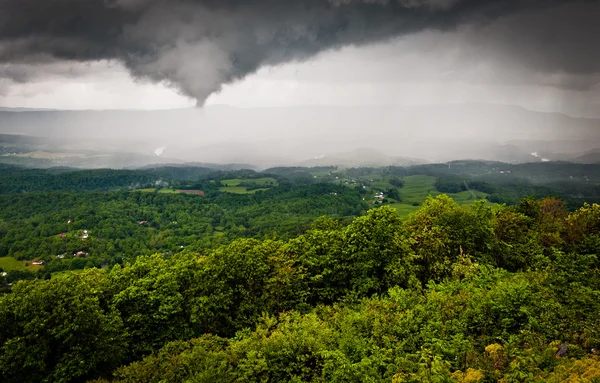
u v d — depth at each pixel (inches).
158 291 1416.1
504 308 928.9
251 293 1505.9
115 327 1247.5
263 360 917.2
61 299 1200.8
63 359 1138.0
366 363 826.2
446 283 1273.4
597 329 834.8
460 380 716.7
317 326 1060.5
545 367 751.1
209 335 1214.3
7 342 1079.0
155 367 1011.3
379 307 1136.2
